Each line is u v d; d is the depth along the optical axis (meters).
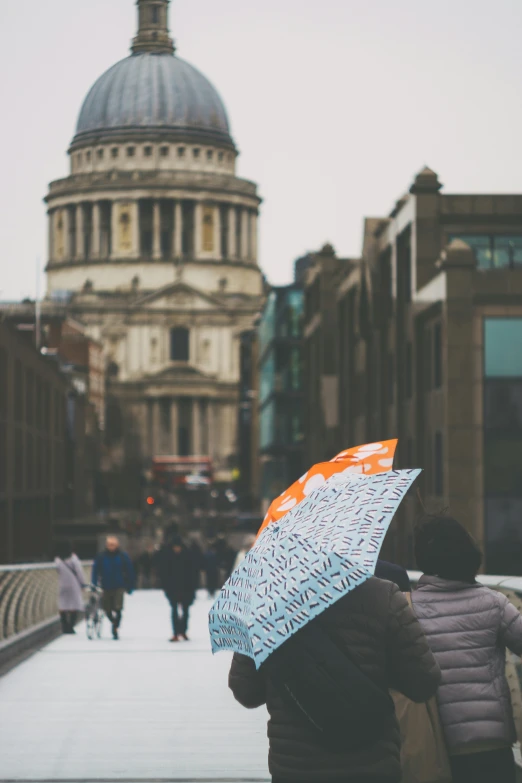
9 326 51.03
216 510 166.00
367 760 5.06
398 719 6.18
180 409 199.12
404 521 47.88
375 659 5.17
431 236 47.25
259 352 122.81
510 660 8.93
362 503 5.30
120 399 196.62
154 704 14.96
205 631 28.23
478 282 42.50
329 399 69.44
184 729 12.89
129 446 196.00
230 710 14.38
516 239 47.44
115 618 25.75
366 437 58.72
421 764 6.12
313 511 5.42
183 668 19.44
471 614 6.18
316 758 5.06
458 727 6.09
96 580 26.61
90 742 12.02
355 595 5.23
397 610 5.23
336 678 5.03
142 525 124.81
